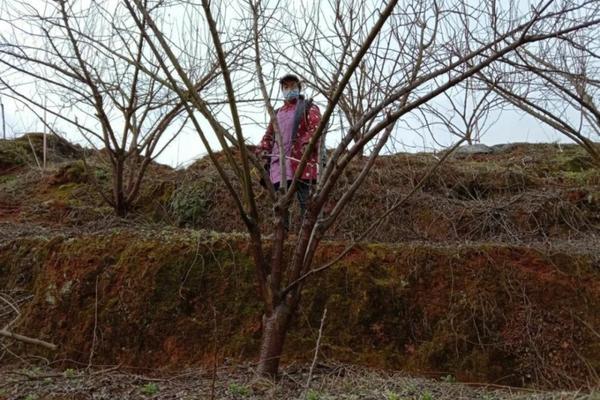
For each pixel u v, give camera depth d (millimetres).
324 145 4699
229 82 3520
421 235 6328
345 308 4719
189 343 4617
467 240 6062
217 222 6562
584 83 3832
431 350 4562
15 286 5230
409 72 4188
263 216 6551
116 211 6562
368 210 6535
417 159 7426
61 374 4281
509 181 7039
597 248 5426
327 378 4129
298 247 3951
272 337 3867
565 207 6516
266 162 5293
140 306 4750
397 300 4770
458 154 8367
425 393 3732
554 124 3812
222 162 7211
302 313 4707
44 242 5418
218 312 4730
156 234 5328
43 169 8234
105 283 4895
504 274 4840
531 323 4621
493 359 4516
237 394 3680
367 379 4141
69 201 7008
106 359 4617
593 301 4727
